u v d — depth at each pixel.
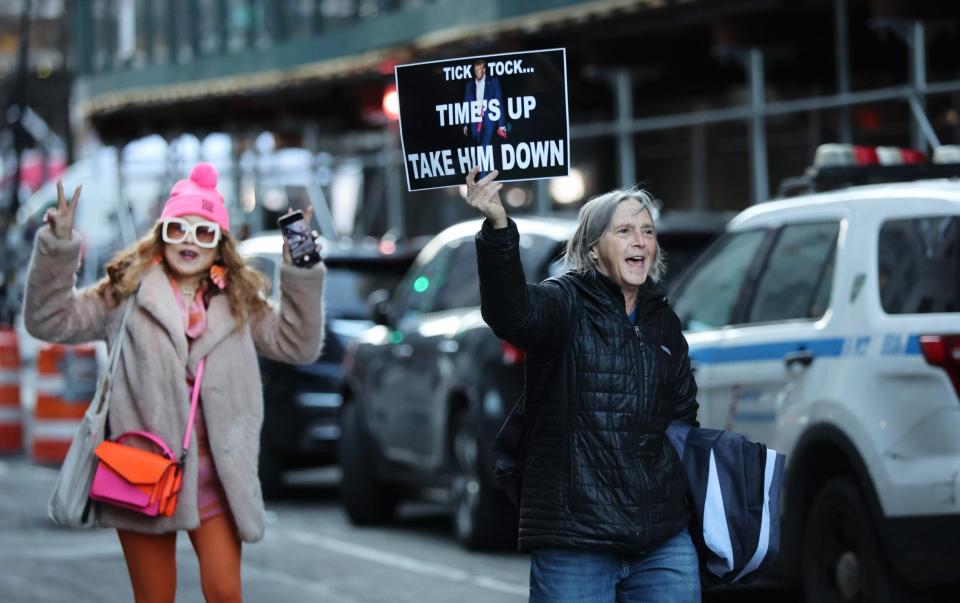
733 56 32.22
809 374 15.61
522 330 10.15
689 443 10.78
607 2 33.34
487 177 10.12
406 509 28.47
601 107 39.97
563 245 20.64
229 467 11.91
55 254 11.85
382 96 44.41
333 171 48.53
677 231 21.14
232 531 12.08
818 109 31.50
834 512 15.27
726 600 18.50
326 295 28.55
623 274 10.41
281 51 55.41
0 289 48.59
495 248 10.05
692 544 10.66
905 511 14.24
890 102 29.84
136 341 11.95
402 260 29.30
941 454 14.03
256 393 12.20
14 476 30.53
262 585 19.59
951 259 14.51
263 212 48.66
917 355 14.29
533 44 36.53
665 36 34.78
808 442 15.45
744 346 16.67
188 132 51.59
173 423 11.87
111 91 66.62
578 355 10.30
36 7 103.12
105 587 19.09
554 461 10.31
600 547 10.22
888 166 17.20
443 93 10.68
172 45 62.00
